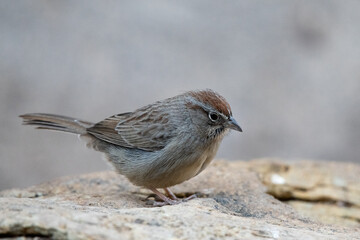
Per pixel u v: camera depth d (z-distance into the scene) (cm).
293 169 991
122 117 855
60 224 496
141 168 803
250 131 1551
